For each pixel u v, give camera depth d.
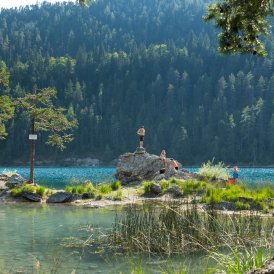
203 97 149.75
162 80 166.50
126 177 27.56
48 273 8.55
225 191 19.62
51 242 11.38
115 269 8.90
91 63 185.25
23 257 9.78
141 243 10.50
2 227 13.73
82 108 153.62
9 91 143.62
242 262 6.61
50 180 41.91
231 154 124.94
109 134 145.25
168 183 22.41
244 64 165.62
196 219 11.61
